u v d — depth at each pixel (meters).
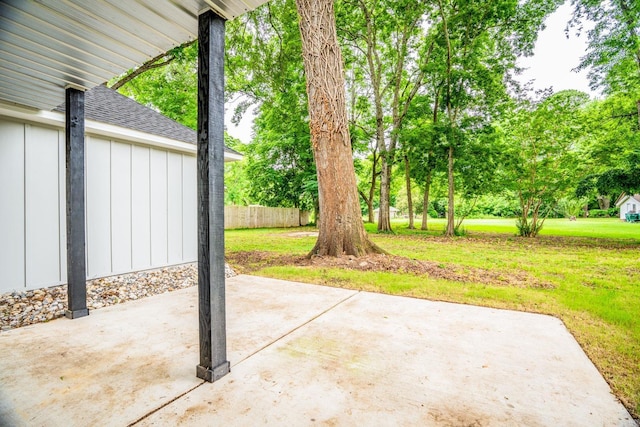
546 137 11.11
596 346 2.50
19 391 1.84
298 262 6.34
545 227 18.83
